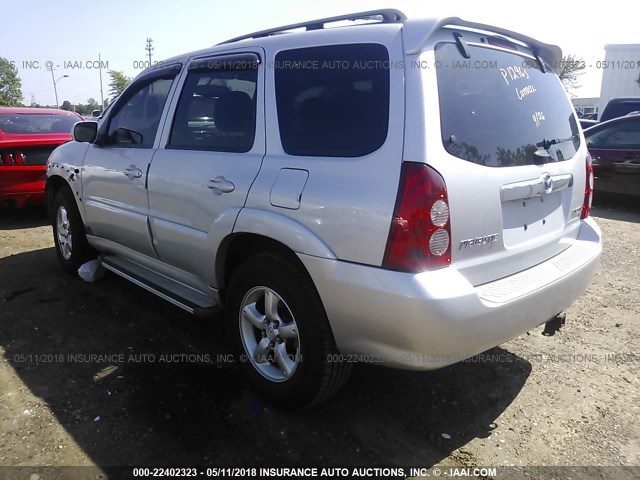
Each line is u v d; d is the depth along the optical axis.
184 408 2.88
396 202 2.21
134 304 4.24
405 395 3.05
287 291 2.65
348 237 2.34
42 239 6.22
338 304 2.40
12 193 6.56
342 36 2.59
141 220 3.65
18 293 4.45
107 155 4.03
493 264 2.50
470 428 2.78
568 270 2.84
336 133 2.50
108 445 2.58
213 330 3.81
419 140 2.21
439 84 2.32
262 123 2.84
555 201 2.94
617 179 8.41
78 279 4.80
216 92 3.18
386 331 2.28
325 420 2.81
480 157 2.39
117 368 3.27
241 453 2.54
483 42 2.64
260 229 2.67
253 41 3.07
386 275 2.23
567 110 3.23
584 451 2.60
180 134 3.42
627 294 4.64
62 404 2.90
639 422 2.83
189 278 3.46
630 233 6.90
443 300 2.16
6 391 3.01
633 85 18.11
